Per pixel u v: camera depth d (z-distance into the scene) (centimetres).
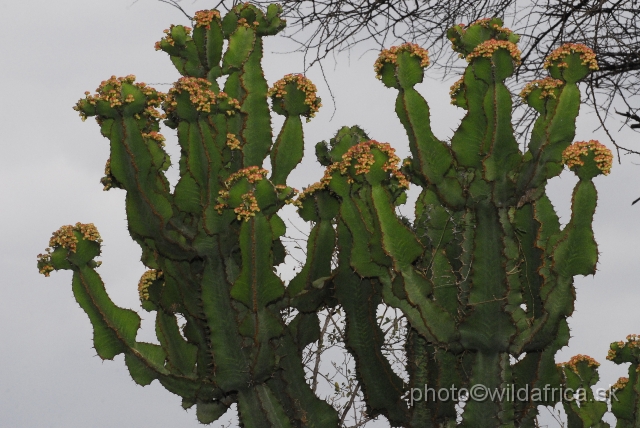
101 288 601
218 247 601
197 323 637
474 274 568
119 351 603
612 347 670
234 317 601
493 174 565
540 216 623
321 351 775
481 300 566
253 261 580
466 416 577
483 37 587
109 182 635
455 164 596
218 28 670
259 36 683
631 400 662
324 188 615
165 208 594
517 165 572
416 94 589
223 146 635
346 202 577
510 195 571
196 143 595
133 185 588
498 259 565
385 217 562
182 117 593
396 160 559
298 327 653
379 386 609
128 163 583
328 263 629
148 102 593
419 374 610
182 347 628
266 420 604
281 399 631
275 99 654
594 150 542
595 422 671
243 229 578
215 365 599
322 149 698
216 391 612
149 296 671
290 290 626
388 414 614
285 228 612
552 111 563
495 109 560
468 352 581
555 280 562
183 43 671
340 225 610
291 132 651
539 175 567
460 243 611
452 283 598
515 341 573
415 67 591
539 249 611
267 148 659
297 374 623
